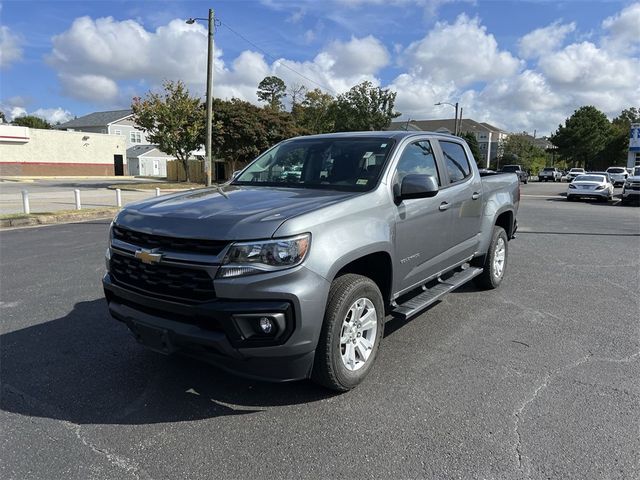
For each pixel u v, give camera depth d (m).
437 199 4.45
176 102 31.06
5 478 2.60
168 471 2.67
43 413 3.27
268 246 2.92
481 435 3.01
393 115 57.56
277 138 40.53
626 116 97.81
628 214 17.08
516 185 6.72
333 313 3.23
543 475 2.63
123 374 3.85
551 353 4.29
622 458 2.77
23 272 7.17
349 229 3.34
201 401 3.44
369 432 3.05
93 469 2.69
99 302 5.69
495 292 6.23
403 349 4.36
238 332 2.91
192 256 3.00
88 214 14.58
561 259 8.41
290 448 2.88
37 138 44.47
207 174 24.77
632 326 4.99
